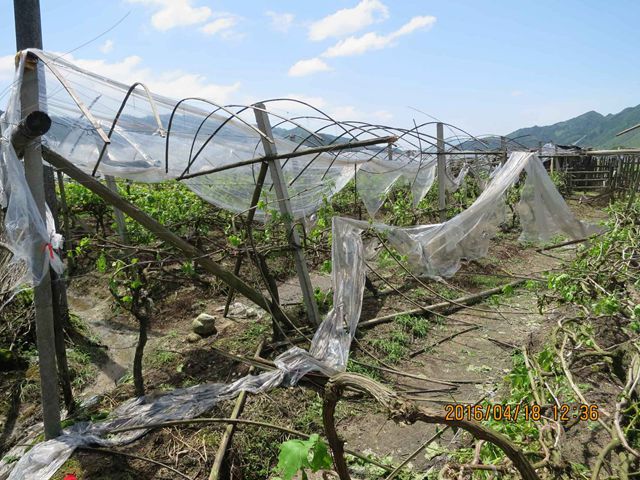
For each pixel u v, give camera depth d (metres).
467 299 7.31
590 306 4.68
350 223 6.56
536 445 2.73
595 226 9.13
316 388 4.82
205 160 6.48
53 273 4.52
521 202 9.10
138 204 8.57
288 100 5.63
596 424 3.73
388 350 5.80
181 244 5.27
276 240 7.39
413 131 7.38
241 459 3.87
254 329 6.40
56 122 4.86
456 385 5.04
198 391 4.78
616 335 4.77
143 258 7.85
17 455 4.15
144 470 3.74
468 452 3.70
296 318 6.60
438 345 6.03
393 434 4.27
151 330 6.82
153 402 4.66
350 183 12.41
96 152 5.62
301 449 1.82
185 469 3.77
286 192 6.03
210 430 4.14
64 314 6.50
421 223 11.61
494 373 5.29
